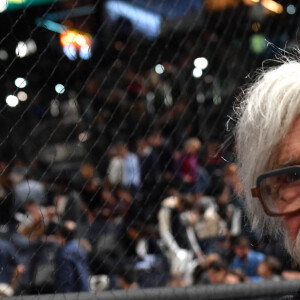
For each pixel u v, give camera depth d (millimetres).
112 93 2807
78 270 2393
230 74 3219
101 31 2855
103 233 2869
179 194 3346
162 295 2352
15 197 2453
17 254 2320
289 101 1193
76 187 2961
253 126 1246
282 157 1201
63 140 2771
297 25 3375
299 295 1571
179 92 3229
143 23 2949
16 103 2492
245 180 1337
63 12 2568
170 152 3412
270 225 1426
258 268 3225
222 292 2488
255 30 3338
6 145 2820
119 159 3510
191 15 3188
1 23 2422
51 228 2461
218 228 3266
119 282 2902
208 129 3283
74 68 2666
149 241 3379
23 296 2127
